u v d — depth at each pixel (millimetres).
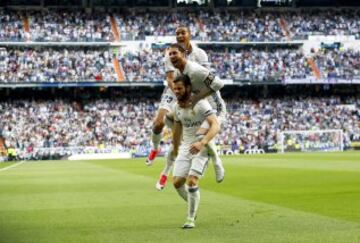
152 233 11172
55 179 29406
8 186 25047
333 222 12156
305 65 76312
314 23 79750
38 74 69750
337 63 76875
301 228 11312
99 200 18281
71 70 70688
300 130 73375
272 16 80562
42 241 10461
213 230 11312
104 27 75000
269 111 74875
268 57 76812
